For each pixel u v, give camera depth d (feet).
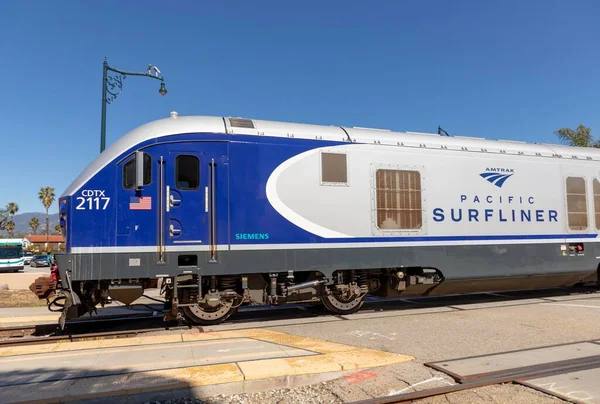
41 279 24.85
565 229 35.35
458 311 31.19
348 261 28.96
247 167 27.48
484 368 17.84
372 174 30.14
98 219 24.88
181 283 26.43
